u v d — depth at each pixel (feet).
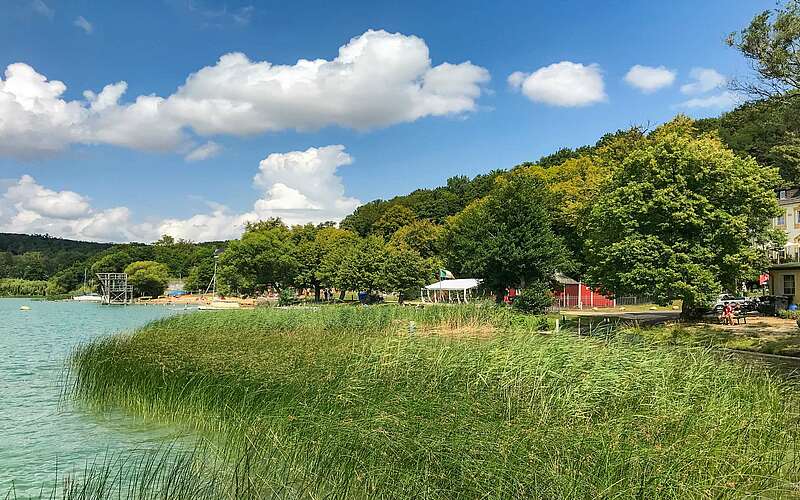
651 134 176.55
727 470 24.06
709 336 80.89
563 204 187.52
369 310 111.34
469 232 173.06
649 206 99.30
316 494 24.06
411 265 218.18
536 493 20.92
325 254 263.08
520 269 149.07
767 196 100.99
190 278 382.22
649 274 96.32
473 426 26.66
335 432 28.48
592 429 26.43
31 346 107.76
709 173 100.17
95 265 420.36
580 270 187.93
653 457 23.31
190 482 25.64
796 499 23.13
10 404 53.06
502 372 36.42
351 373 39.09
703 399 33.50
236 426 35.01
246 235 266.57
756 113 75.31
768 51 66.03
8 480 32.83
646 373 36.37
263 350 52.08
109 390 49.34
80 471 34.09
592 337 47.62
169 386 45.52
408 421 27.81
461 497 21.84
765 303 122.31
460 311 102.63
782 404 34.71
